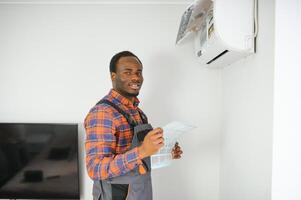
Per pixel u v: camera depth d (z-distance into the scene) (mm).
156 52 1707
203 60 1534
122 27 1707
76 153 1647
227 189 1535
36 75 1720
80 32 1707
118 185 1062
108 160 926
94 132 998
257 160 1086
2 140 1665
